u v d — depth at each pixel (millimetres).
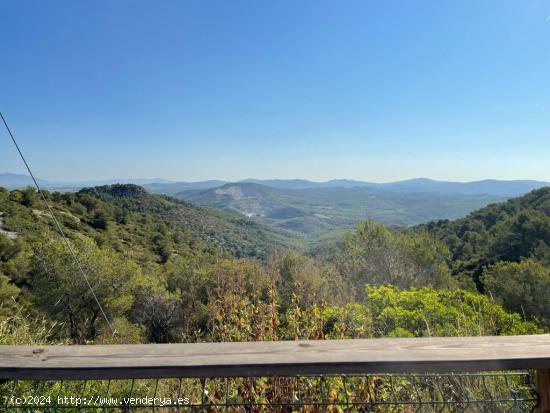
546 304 13047
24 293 17219
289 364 1019
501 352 1072
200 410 1623
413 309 3938
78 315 15969
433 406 1690
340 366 1020
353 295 7219
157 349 1116
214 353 1084
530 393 1413
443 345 1130
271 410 1656
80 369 1015
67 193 57219
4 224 32719
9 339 3342
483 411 1629
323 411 1645
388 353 1072
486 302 3992
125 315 17000
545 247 26422
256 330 2363
